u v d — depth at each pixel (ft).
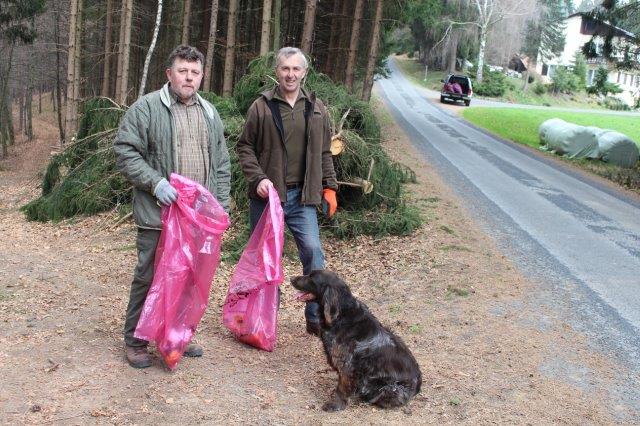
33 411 11.66
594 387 14.99
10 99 120.78
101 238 31.58
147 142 13.58
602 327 19.30
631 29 73.15
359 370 12.81
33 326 16.35
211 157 14.25
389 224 29.94
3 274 22.29
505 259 26.48
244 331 15.98
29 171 87.30
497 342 17.51
